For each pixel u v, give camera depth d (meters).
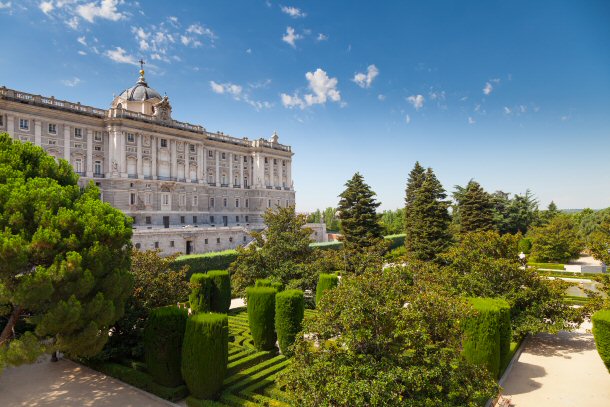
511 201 84.88
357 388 11.69
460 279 25.72
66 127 63.88
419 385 12.05
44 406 16.78
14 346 14.37
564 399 17.84
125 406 16.88
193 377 16.72
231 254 48.56
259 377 18.75
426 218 49.91
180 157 79.50
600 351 18.28
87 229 15.86
